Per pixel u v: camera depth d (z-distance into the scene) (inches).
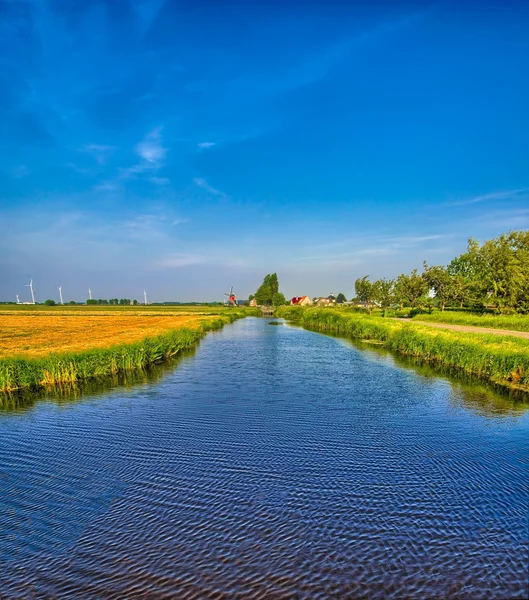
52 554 272.1
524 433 513.0
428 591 239.8
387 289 3198.8
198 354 1249.4
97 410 620.4
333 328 2277.3
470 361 935.0
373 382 821.2
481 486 369.1
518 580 248.7
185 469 405.7
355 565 261.6
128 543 284.2
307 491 359.9
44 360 839.7
